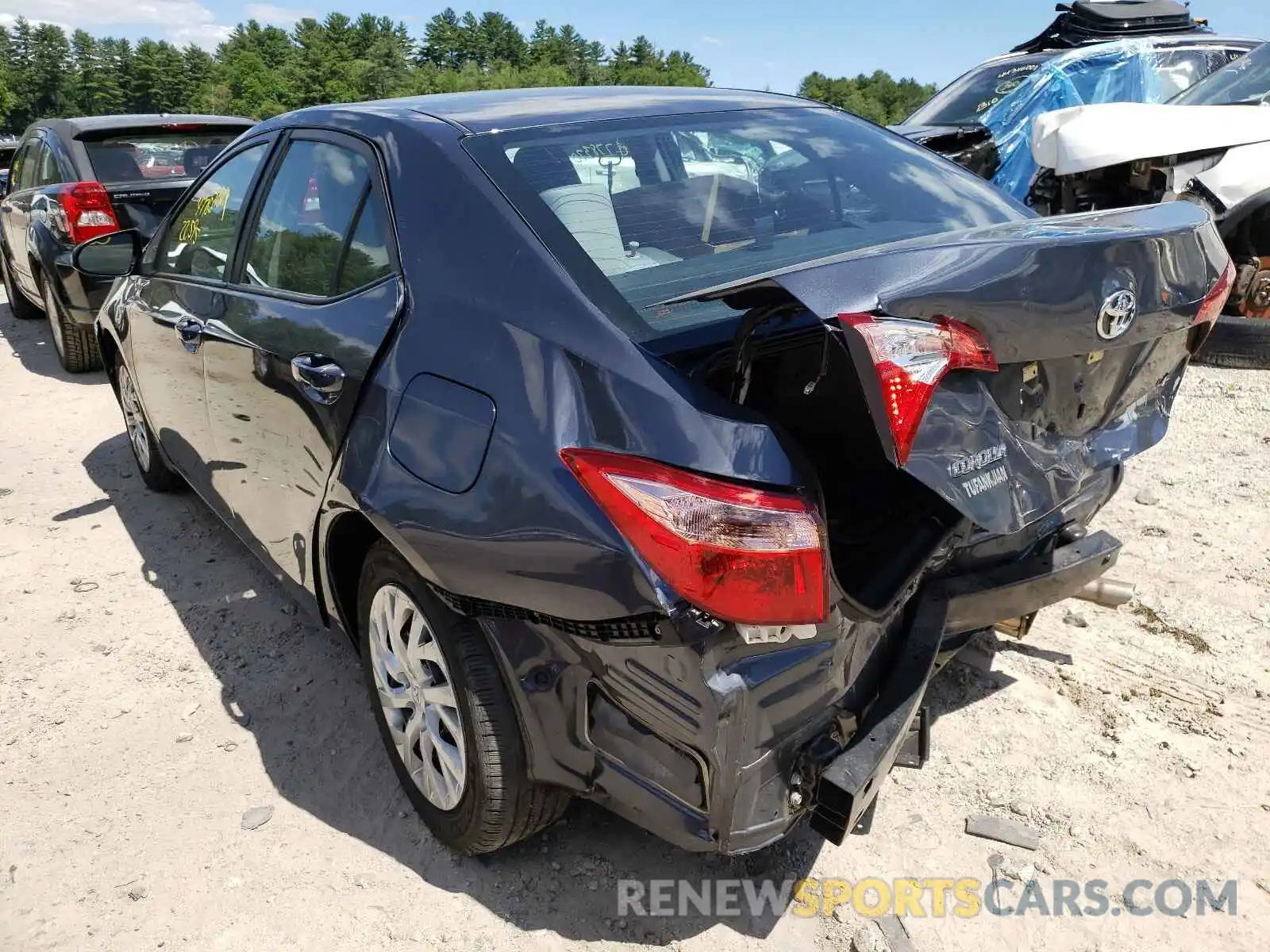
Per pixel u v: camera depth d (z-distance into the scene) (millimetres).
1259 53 6363
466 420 2023
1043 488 2076
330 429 2414
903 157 2920
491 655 2104
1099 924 2201
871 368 1598
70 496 4754
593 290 2014
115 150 6863
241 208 3223
